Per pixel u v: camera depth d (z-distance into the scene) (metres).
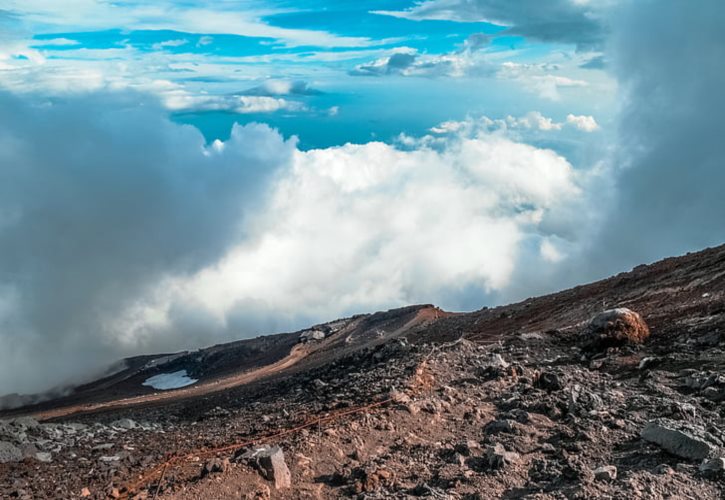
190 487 9.32
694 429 11.27
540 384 15.45
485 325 44.06
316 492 9.59
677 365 17.23
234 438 13.62
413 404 13.58
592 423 12.23
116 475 11.49
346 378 19.89
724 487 9.28
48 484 11.61
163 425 23.44
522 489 9.50
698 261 32.34
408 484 9.74
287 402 19.64
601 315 20.69
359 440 11.73
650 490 9.02
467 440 11.74
